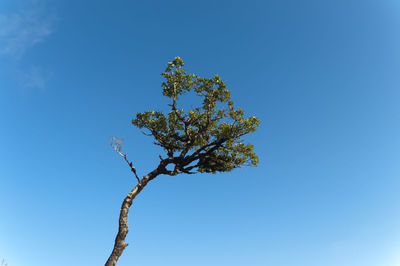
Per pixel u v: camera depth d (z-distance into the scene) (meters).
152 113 23.84
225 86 22.66
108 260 16.61
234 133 21.83
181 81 22.67
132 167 20.22
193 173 22.69
